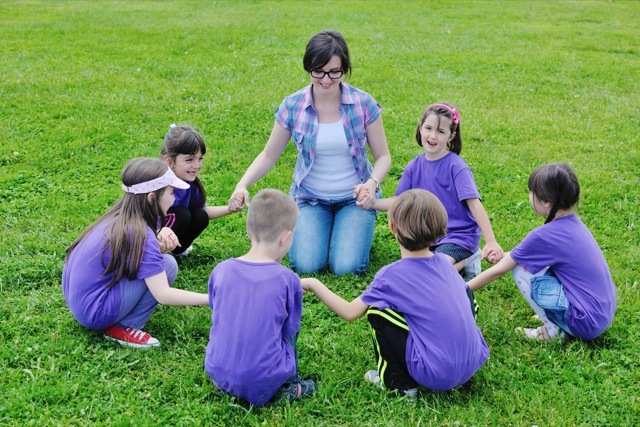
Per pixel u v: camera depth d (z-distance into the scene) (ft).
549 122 27.12
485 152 23.63
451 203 15.06
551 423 10.69
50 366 11.83
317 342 13.00
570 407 11.08
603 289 12.53
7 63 33.17
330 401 11.28
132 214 12.26
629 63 37.22
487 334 13.34
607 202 19.62
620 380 11.87
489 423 10.84
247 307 10.68
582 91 31.71
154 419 10.63
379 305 11.24
